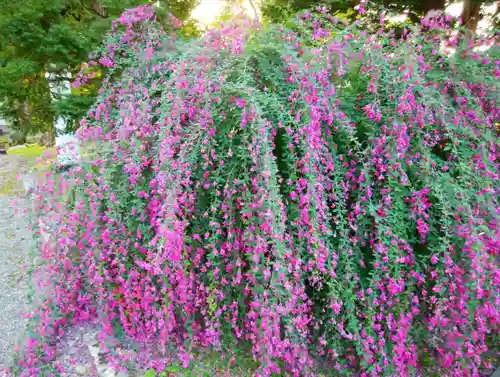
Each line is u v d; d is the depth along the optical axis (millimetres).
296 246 1717
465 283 1730
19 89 4871
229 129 1856
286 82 1927
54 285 2092
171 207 1619
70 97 4797
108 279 2016
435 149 2109
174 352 2041
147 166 2045
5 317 2562
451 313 1764
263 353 1600
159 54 2387
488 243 1767
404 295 1800
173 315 1841
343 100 2010
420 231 1780
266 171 1544
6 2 4422
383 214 1787
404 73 1794
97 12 5609
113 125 2430
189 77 1836
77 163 2252
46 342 1963
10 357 2113
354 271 1836
